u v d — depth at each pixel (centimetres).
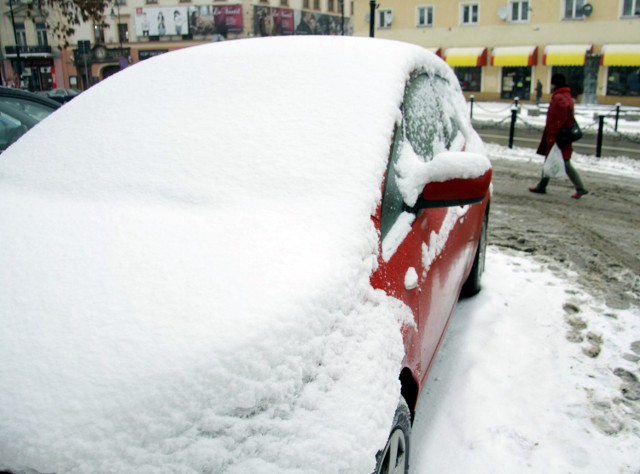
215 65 271
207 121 242
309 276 166
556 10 3438
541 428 265
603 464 243
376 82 242
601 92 3391
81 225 197
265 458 131
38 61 5116
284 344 145
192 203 208
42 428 120
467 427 264
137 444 121
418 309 218
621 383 302
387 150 219
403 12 3819
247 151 223
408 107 255
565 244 557
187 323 146
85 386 128
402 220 221
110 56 5144
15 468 117
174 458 123
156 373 131
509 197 786
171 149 234
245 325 145
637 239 576
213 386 132
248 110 241
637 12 3256
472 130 405
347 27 6041
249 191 208
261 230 188
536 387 296
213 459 125
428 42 3806
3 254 180
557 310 389
